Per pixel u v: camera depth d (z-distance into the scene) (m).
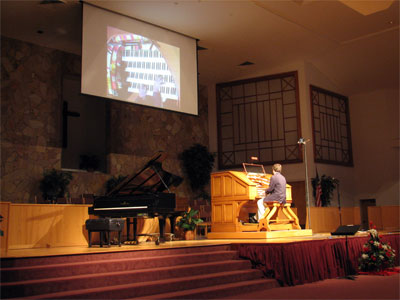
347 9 12.12
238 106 16.61
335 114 16.81
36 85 12.73
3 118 11.92
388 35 13.86
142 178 8.16
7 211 7.05
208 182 16.16
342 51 14.96
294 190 15.12
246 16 12.16
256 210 10.07
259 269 7.08
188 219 9.80
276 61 15.40
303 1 11.59
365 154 17.17
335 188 15.13
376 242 8.39
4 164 11.74
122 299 5.29
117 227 7.44
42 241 7.84
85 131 16.72
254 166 9.73
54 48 13.28
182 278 6.11
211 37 13.41
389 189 16.55
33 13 11.15
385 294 5.79
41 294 5.05
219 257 7.15
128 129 14.52
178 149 15.93
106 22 11.47
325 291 6.18
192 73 13.34
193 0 11.19
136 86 12.00
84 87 10.91
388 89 16.95
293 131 15.34
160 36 12.68
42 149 12.58
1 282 5.01
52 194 11.91
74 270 5.58
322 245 7.81
